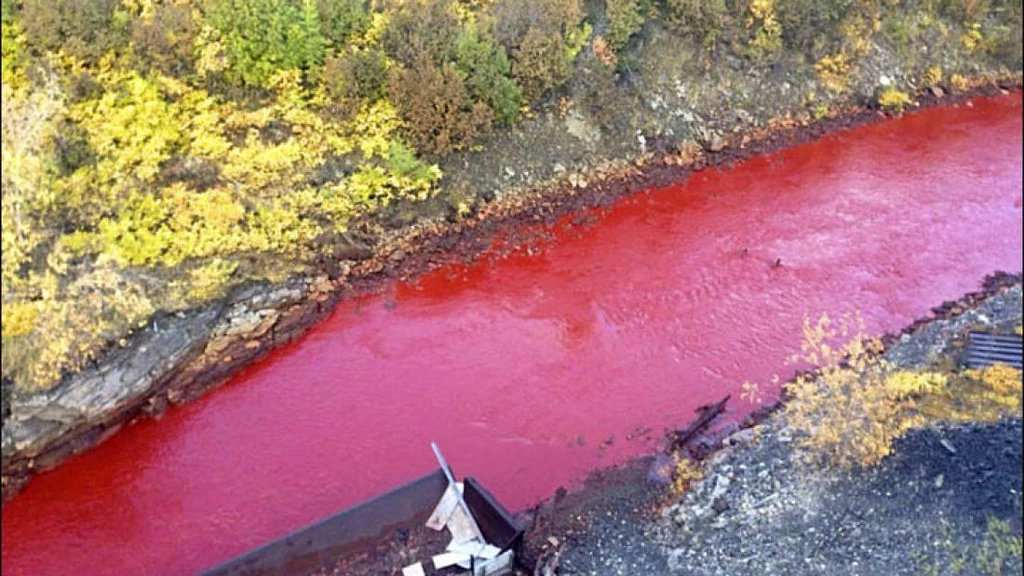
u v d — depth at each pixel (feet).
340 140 69.46
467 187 74.38
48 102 59.77
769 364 63.98
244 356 61.77
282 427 57.67
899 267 74.74
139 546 50.01
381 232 70.33
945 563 45.52
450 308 67.51
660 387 61.87
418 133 71.36
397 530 48.78
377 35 71.41
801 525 48.32
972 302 70.49
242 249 63.57
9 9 60.80
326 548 47.14
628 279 71.56
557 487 53.93
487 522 48.34
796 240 77.25
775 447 54.70
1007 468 50.80
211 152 64.59
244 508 52.42
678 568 46.80
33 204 57.21
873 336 66.54
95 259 57.82
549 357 63.82
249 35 65.72
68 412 53.72
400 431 57.67
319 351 63.41
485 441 57.21
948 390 57.57
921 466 51.03
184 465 54.85
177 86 64.44
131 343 56.80
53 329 54.49
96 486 53.31
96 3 62.64
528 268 71.82
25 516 51.39
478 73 73.15
